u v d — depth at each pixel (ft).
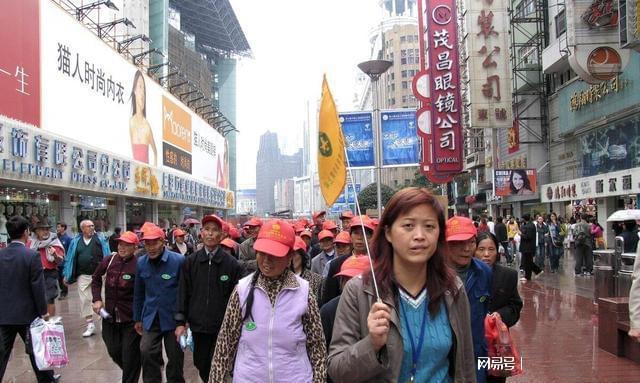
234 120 259.80
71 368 23.66
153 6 142.10
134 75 81.71
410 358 7.74
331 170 10.35
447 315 8.05
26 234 19.22
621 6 49.42
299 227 31.40
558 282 49.32
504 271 13.92
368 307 7.95
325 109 10.60
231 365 11.01
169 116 101.09
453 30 67.67
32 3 51.70
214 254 17.60
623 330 23.13
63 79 58.29
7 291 18.52
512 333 28.71
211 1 205.77
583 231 54.19
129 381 19.54
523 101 105.29
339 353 7.84
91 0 92.07
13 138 47.03
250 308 10.84
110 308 19.60
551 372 21.36
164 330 18.24
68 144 57.57
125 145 77.61
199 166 125.90
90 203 71.61
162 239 18.45
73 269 30.89
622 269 29.32
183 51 175.01
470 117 84.79
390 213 8.03
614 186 72.18
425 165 67.31
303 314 10.96
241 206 564.71
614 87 70.38
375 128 41.16
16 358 25.59
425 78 68.69
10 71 47.80
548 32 97.76
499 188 97.14
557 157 95.91
